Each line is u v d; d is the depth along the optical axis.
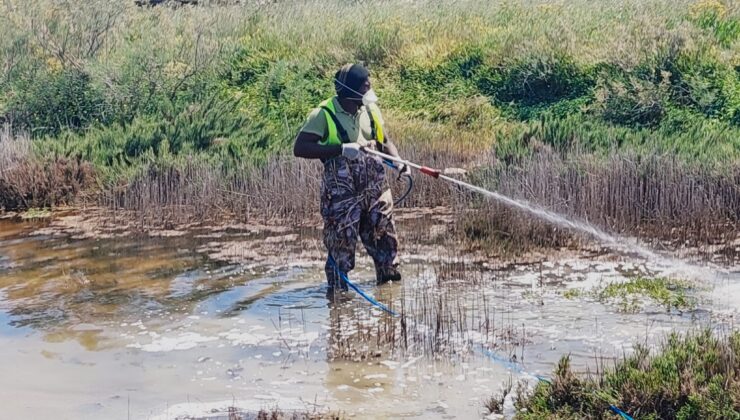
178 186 11.88
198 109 15.12
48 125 16.20
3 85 17.08
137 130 14.36
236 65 17.95
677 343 5.49
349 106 7.62
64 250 9.73
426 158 13.15
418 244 9.38
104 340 6.65
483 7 19.95
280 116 16.36
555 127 12.94
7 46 17.80
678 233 9.54
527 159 11.61
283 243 9.67
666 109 14.37
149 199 11.78
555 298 7.30
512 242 9.19
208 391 5.62
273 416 5.08
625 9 18.23
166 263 8.96
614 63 15.60
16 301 7.76
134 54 17.31
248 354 6.27
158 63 17.12
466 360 5.98
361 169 7.68
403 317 6.54
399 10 20.48
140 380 5.84
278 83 17.09
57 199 12.52
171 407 5.38
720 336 6.11
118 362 6.18
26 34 18.11
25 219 11.67
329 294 7.68
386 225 7.84
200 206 11.38
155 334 6.76
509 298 7.35
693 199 10.02
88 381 5.84
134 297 7.76
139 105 16.45
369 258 8.87
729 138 12.76
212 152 13.52
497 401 5.16
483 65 16.66
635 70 15.30
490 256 8.78
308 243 9.63
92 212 11.84
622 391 4.96
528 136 12.85
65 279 8.41
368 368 5.93
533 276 8.02
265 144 14.05
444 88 16.47
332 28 19.30
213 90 17.22
